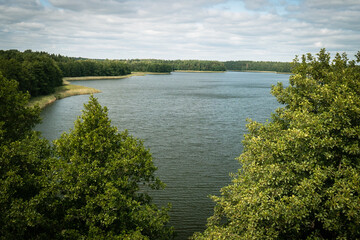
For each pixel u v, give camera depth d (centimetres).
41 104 8538
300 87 1905
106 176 1839
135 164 2047
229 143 5066
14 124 2184
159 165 3966
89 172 1759
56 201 1750
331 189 1305
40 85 10300
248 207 1477
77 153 1891
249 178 1795
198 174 3697
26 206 1559
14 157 1789
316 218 1477
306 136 1427
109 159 1906
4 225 1506
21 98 2252
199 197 3114
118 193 1728
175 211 2838
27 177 1772
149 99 10744
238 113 7988
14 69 8712
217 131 5900
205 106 9231
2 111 2070
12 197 1659
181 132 5775
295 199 1303
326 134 1458
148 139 5228
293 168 1509
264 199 1391
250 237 1398
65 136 2070
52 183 1717
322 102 1670
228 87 16812
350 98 1437
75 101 9731
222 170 3844
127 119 6962
